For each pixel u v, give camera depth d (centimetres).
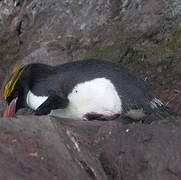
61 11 1430
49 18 1443
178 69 1174
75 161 689
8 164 620
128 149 760
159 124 779
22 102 919
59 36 1378
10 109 920
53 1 1465
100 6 1374
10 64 1420
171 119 793
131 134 775
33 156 648
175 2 1271
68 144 727
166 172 729
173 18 1254
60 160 665
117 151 764
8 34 1495
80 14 1395
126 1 1344
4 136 658
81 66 892
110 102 862
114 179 745
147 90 890
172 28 1243
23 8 1520
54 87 881
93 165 723
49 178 629
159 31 1250
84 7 1402
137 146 758
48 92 884
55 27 1409
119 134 784
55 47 1347
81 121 819
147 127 777
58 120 794
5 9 1559
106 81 867
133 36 1265
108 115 867
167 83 1162
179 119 787
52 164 650
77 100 871
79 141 764
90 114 873
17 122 695
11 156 632
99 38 1312
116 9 1349
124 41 1266
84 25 1363
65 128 771
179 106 1105
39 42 1402
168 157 735
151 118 907
